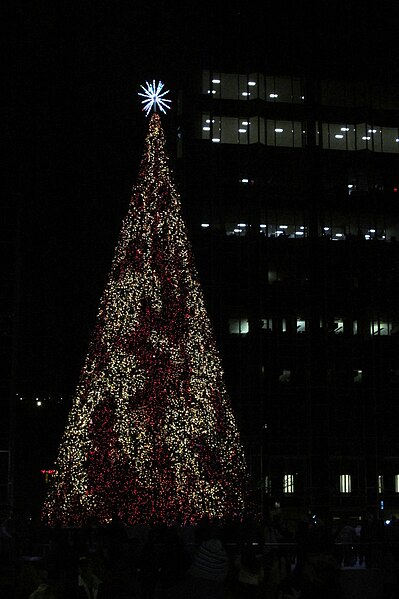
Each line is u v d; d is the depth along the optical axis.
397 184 67.31
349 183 66.62
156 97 43.25
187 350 41.34
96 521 35.31
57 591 9.40
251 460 60.34
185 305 42.00
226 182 64.94
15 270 58.72
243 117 66.19
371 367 63.59
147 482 38.06
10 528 28.69
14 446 56.03
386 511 61.44
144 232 41.44
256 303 63.00
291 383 62.50
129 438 38.53
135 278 40.62
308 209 65.44
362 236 65.81
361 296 64.69
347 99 67.88
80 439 39.50
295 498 60.41
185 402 39.94
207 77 66.44
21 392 65.31
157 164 42.66
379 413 62.91
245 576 7.54
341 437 62.12
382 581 19.78
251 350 62.31
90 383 40.22
